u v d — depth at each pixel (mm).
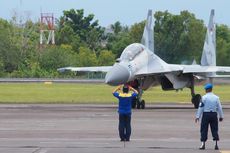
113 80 91688
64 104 108062
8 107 98562
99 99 125188
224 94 151875
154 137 55531
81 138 54188
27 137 54781
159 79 102875
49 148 46812
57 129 62438
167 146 48531
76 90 166125
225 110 94125
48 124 68062
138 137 55500
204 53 123062
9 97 129625
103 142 51219
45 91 158375
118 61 96500
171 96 147625
